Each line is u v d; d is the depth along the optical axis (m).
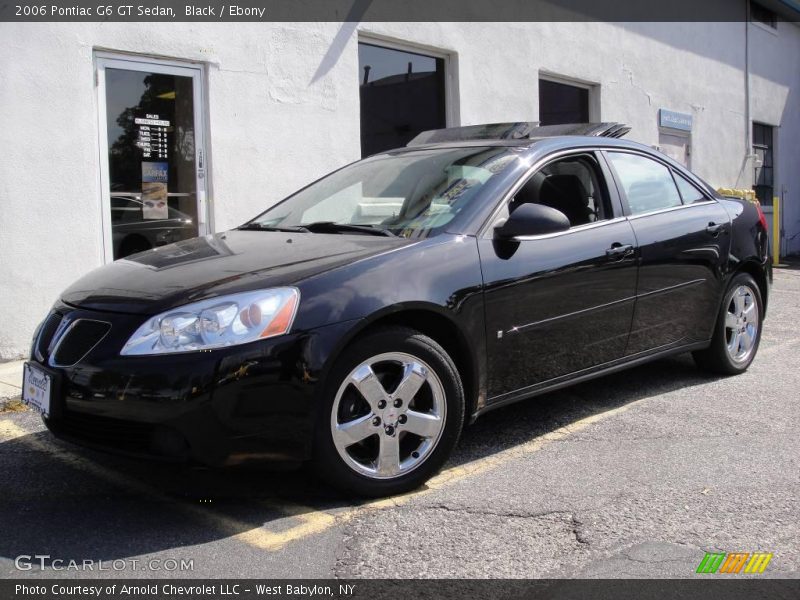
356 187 4.52
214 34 6.84
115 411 3.03
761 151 16.70
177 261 3.64
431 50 8.97
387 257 3.44
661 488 3.55
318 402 3.13
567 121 11.27
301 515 3.27
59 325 3.37
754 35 15.77
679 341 4.95
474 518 3.23
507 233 3.75
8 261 5.76
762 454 4.00
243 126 7.09
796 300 9.77
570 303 4.09
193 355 2.97
